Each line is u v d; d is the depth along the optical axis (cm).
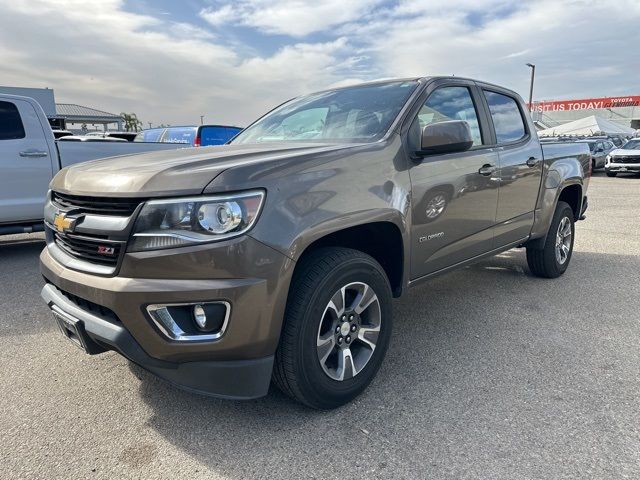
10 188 608
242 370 220
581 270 546
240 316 211
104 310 224
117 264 214
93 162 285
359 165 260
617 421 246
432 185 305
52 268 253
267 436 237
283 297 220
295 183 227
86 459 221
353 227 262
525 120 446
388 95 331
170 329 210
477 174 348
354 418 252
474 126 371
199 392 221
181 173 213
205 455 224
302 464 217
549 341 348
